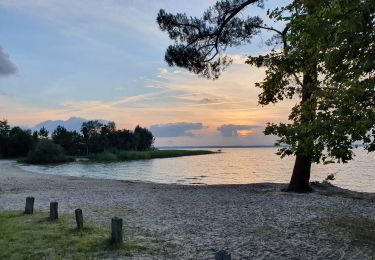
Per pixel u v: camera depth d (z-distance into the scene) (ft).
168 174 181.57
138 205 61.36
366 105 25.57
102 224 44.39
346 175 154.51
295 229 43.14
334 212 54.08
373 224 45.80
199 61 85.61
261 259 32.01
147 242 36.47
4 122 427.74
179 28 84.53
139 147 531.09
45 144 311.27
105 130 485.97
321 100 29.07
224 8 83.97
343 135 26.02
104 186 98.48
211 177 162.71
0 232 38.52
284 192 77.71
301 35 27.66
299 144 28.76
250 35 83.61
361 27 24.08
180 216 51.13
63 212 53.83
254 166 254.88
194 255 32.60
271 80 41.04
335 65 28.32
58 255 31.17
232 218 49.70
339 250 34.60
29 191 84.64
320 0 25.82
